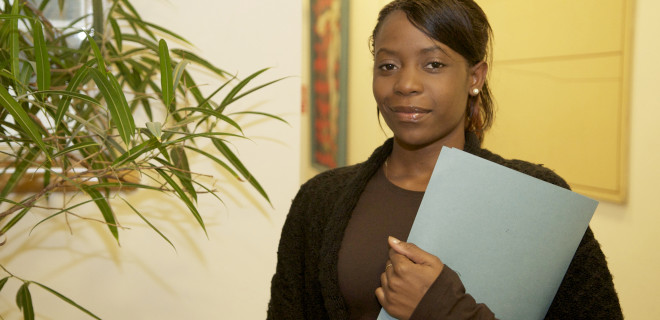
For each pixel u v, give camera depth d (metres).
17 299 1.27
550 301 0.76
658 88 2.27
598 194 2.55
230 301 1.84
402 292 0.72
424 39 0.78
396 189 0.88
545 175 0.82
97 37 1.56
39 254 1.66
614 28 2.41
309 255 0.94
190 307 1.81
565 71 2.64
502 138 3.02
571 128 2.64
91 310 1.73
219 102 1.77
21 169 1.37
